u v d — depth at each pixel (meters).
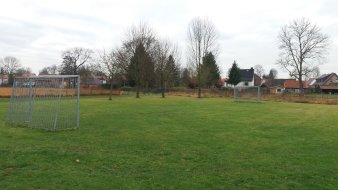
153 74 56.44
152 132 13.25
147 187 6.41
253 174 7.43
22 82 15.98
